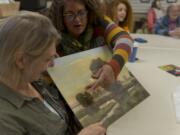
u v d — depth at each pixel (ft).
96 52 4.04
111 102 3.74
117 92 3.92
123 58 3.87
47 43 2.54
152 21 11.59
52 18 3.76
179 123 3.55
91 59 3.88
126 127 3.43
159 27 11.01
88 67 3.74
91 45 4.20
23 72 2.58
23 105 2.63
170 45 7.86
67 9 3.68
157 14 11.80
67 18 3.73
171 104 4.05
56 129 2.86
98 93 3.66
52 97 3.27
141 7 12.96
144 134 3.30
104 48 4.22
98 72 3.74
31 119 2.64
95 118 3.40
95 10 3.99
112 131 3.33
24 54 2.47
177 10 10.84
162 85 4.76
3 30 2.46
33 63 2.54
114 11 6.88
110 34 4.22
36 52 2.49
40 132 2.69
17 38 2.42
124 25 8.18
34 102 2.76
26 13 2.63
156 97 4.26
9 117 2.47
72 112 3.32
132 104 3.94
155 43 8.08
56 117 2.93
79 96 3.44
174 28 10.73
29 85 2.96
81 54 3.82
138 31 11.64
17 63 2.50
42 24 2.56
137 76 5.16
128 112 3.76
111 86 3.89
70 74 3.49
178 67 5.82
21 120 2.56
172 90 4.55
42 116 2.75
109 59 4.07
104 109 3.58
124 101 3.90
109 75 3.69
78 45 3.97
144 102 4.07
